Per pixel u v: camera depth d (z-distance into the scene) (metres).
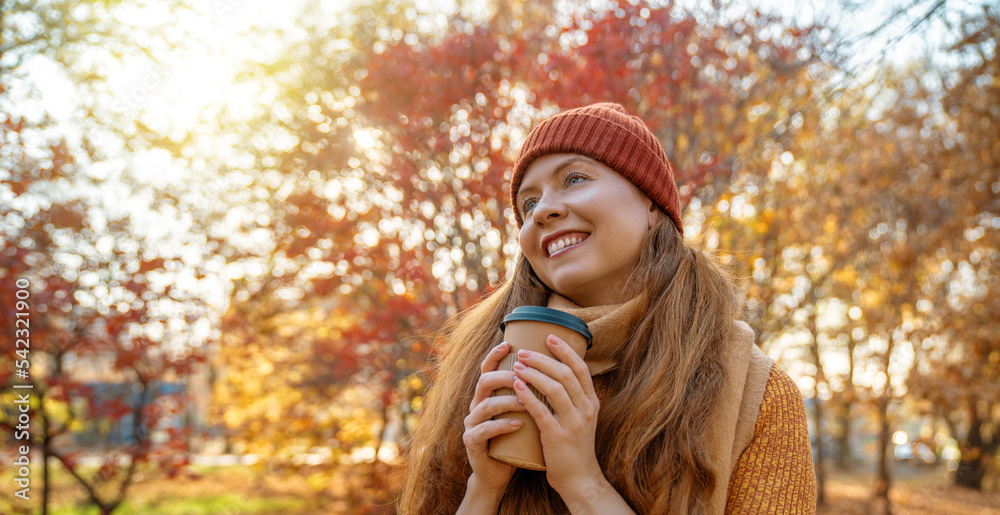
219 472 12.50
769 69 5.29
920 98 9.27
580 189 1.26
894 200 9.96
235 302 6.75
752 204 6.59
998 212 9.71
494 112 4.80
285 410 8.27
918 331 10.01
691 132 5.28
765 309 6.96
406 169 4.78
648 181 1.28
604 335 1.22
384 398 6.07
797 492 1.04
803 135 6.21
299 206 5.50
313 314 7.83
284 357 8.16
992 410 14.42
